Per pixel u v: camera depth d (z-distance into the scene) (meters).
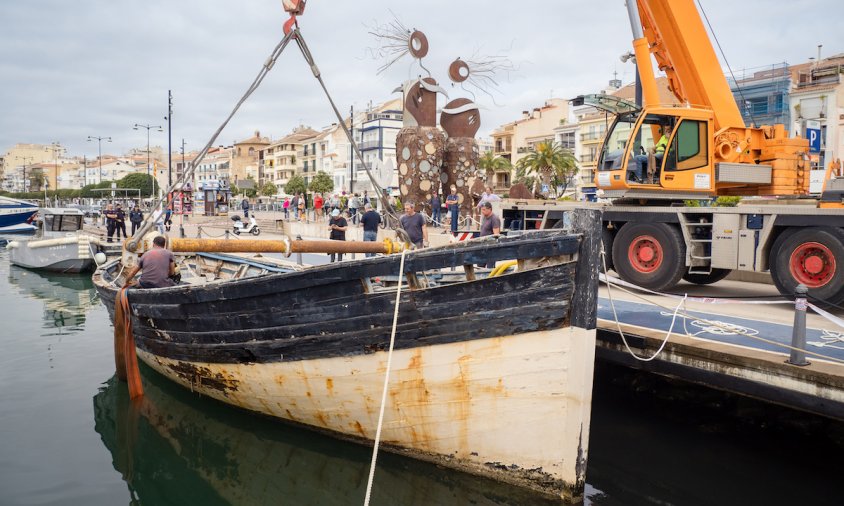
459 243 5.33
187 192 45.16
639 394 8.64
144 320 7.98
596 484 5.93
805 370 5.56
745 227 9.37
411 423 5.81
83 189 92.19
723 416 7.87
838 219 8.28
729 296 10.67
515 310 5.24
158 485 5.82
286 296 6.12
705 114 10.40
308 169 92.44
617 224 11.40
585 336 5.06
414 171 22.64
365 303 5.71
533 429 5.35
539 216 12.62
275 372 6.43
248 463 6.39
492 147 80.44
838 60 41.25
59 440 6.82
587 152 59.69
